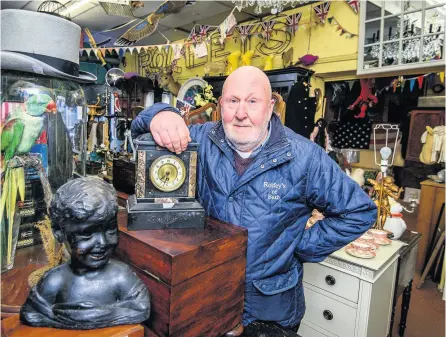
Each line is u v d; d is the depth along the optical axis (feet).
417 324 6.86
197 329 2.38
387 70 9.10
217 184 3.32
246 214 3.21
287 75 10.02
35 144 2.80
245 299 3.25
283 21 11.26
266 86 3.13
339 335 4.94
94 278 1.98
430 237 9.28
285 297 3.41
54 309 1.90
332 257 4.91
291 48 11.14
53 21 2.65
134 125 3.16
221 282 2.53
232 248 2.60
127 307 1.99
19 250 2.76
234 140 3.16
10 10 2.53
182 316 2.24
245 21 12.48
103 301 1.96
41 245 2.86
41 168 2.84
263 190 3.21
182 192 2.81
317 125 9.72
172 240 2.39
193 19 12.43
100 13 12.04
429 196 9.29
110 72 9.13
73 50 2.89
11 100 2.58
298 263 3.71
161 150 2.73
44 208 2.85
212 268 2.43
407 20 8.60
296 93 9.30
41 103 2.70
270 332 3.04
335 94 12.62
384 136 17.90
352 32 9.81
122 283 2.02
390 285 5.21
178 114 2.93
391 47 8.98
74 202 1.83
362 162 18.61
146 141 2.69
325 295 5.09
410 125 17.08
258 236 3.17
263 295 3.26
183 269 2.19
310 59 10.40
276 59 11.76
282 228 3.29
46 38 2.62
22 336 1.80
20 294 2.34
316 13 10.18
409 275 5.96
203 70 14.35
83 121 3.33
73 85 3.09
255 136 3.11
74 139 3.21
